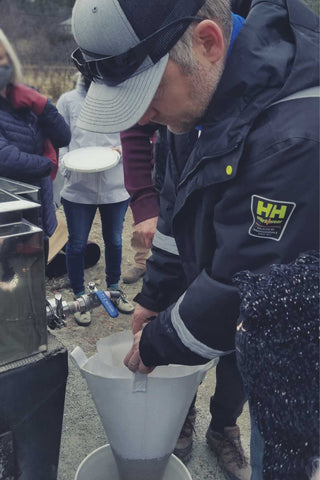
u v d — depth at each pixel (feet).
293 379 2.62
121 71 3.38
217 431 6.46
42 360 4.13
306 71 3.38
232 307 3.60
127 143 6.41
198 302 3.72
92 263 11.98
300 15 3.58
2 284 3.75
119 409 4.54
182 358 4.02
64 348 4.26
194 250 4.21
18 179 7.84
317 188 3.26
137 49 3.27
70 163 9.07
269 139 3.30
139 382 4.40
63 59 45.73
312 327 2.60
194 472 6.45
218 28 3.32
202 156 3.66
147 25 3.23
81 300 4.65
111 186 9.71
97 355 4.81
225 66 3.49
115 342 5.17
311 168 3.23
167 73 3.38
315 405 2.61
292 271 2.71
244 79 3.41
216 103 3.55
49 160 8.08
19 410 4.17
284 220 3.35
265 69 3.39
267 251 3.43
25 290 3.88
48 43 48.73
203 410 7.51
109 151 9.55
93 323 9.89
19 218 3.75
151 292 5.22
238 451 6.42
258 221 3.41
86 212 9.75
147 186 6.45
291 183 3.26
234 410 6.16
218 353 3.92
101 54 3.36
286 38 3.60
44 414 4.34
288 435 2.68
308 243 3.37
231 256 3.56
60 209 14.71
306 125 3.24
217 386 6.09
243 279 2.84
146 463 4.88
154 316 5.30
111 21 3.24
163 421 4.61
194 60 3.35
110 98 3.50
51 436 4.47
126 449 4.79
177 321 3.88
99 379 4.46
